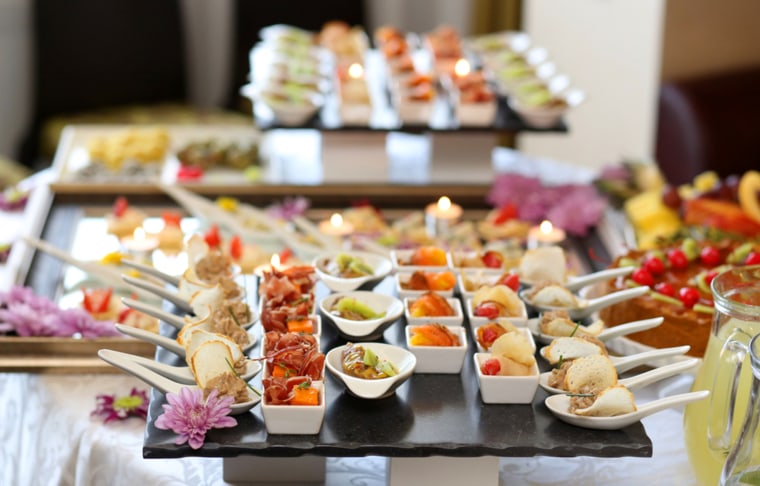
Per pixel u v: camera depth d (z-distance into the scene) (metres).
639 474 1.48
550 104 2.46
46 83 4.11
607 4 3.97
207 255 1.68
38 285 1.96
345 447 1.21
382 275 1.64
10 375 1.69
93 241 2.18
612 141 4.11
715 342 1.32
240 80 4.36
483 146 2.58
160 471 1.45
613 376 1.30
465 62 2.64
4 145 4.11
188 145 2.66
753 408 1.13
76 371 1.69
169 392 1.29
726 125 3.06
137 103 4.27
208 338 1.35
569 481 1.46
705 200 2.14
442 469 1.33
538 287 1.58
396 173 2.58
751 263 1.69
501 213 2.27
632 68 3.95
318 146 2.69
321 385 1.26
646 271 1.71
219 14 4.60
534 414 1.29
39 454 1.58
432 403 1.31
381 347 1.38
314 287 1.61
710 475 1.33
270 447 1.21
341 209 2.41
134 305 1.45
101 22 4.15
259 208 2.42
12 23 4.08
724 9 2.97
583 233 2.21
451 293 1.60
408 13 4.57
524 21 4.33
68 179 2.47
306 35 3.12
